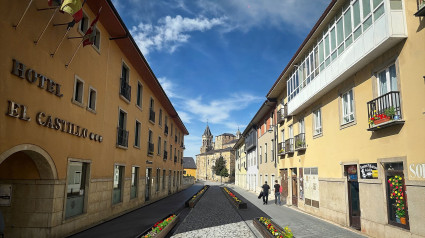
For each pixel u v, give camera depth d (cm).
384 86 966
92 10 1210
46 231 927
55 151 953
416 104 791
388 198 921
